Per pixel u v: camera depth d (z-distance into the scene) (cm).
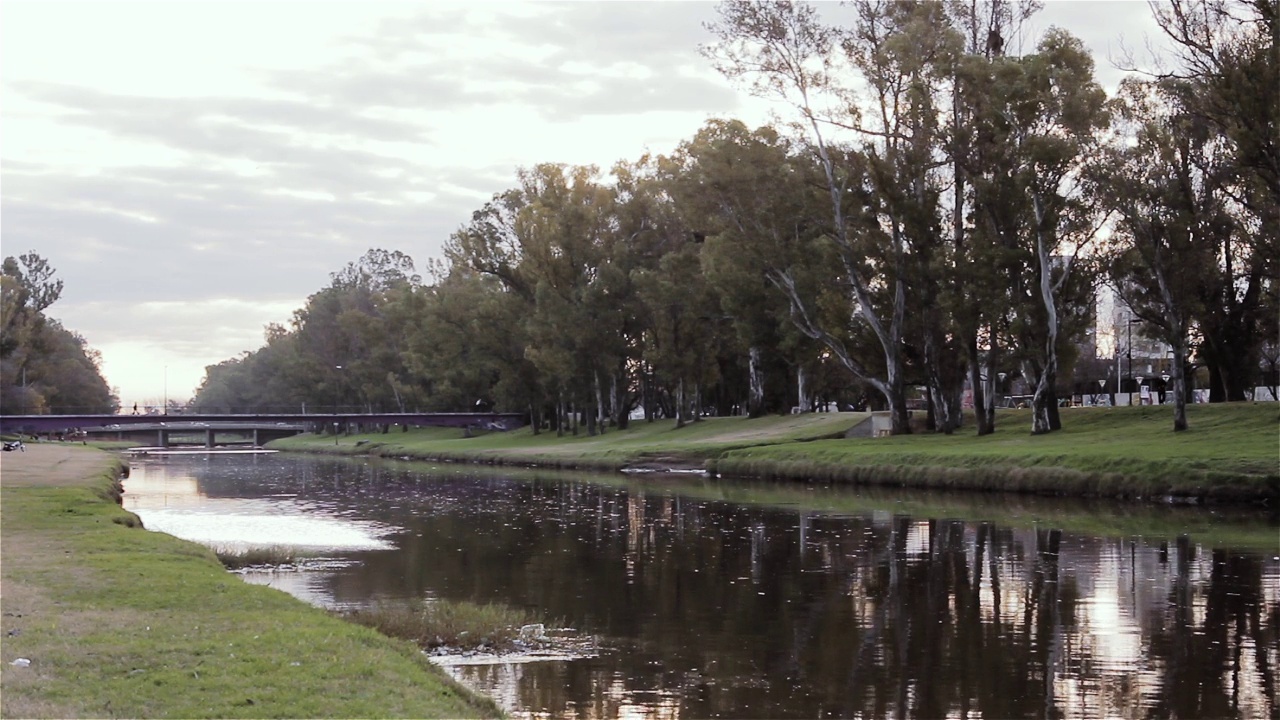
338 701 1304
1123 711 1767
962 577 3023
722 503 5359
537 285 11138
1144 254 6094
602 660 2069
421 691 1401
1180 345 6047
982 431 7162
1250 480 4631
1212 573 3030
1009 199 6500
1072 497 5066
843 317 7794
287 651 1537
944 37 6656
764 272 8125
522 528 4394
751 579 3025
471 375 13800
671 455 8362
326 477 8400
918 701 1814
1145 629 2356
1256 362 7338
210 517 4919
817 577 3053
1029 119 6381
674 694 1838
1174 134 6069
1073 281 6694
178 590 2003
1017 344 6938
